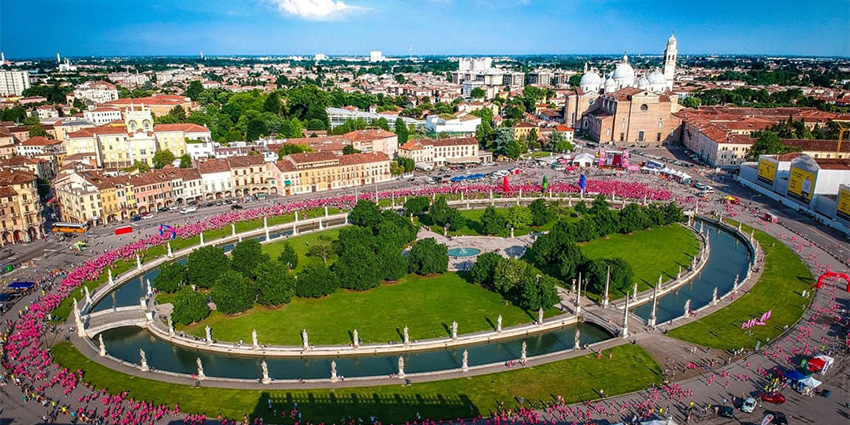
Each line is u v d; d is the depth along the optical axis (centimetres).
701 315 13462
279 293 13838
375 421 9438
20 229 19200
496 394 10250
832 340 12106
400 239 17912
